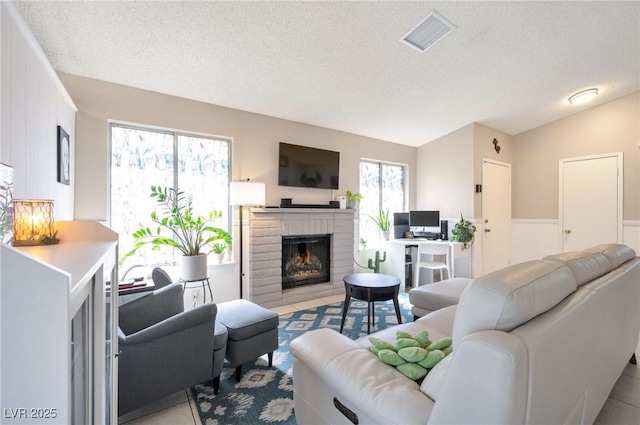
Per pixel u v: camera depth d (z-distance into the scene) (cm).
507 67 302
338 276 405
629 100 385
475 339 78
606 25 250
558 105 404
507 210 491
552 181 456
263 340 204
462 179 448
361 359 119
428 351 125
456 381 79
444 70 297
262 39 230
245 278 343
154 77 269
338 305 356
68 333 48
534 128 475
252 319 202
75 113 257
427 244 410
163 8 193
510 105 392
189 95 305
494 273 96
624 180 391
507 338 77
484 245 452
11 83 142
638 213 381
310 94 322
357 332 274
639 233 379
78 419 68
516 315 84
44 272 47
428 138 483
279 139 372
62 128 217
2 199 90
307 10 205
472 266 434
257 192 313
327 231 395
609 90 372
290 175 373
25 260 46
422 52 264
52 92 198
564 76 329
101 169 268
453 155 460
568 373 99
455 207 458
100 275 83
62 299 47
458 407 79
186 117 310
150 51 233
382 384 103
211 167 331
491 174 464
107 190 272
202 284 298
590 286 124
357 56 262
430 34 241
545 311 95
